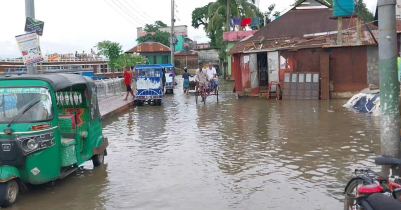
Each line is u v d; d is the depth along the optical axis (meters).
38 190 7.23
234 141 11.09
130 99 22.83
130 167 8.70
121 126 14.46
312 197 6.52
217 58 60.34
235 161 8.95
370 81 20.84
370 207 4.19
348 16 20.41
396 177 4.82
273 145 10.45
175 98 25.81
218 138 11.59
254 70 23.41
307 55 21.53
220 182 7.45
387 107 5.98
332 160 8.78
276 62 22.12
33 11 11.47
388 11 5.84
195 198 6.61
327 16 26.75
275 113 16.44
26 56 10.92
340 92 21.22
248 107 19.00
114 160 9.38
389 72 5.92
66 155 7.41
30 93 6.87
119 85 27.06
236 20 43.06
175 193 6.89
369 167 8.10
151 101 23.20
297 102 20.27
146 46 67.50
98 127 8.98
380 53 5.98
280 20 27.50
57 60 39.91
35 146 6.48
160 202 6.47
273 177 7.68
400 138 6.26
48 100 6.90
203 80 21.39
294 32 27.03
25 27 11.22
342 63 21.03
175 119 15.81
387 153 6.01
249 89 23.64
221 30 48.22
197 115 16.80
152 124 14.70
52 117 6.90
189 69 69.38
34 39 10.99
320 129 12.44
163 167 8.61
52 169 6.89
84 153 8.32
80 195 6.92
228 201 6.43
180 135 12.25
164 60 67.44
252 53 23.25
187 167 8.55
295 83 21.48
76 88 8.30
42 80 6.94
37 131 6.53
